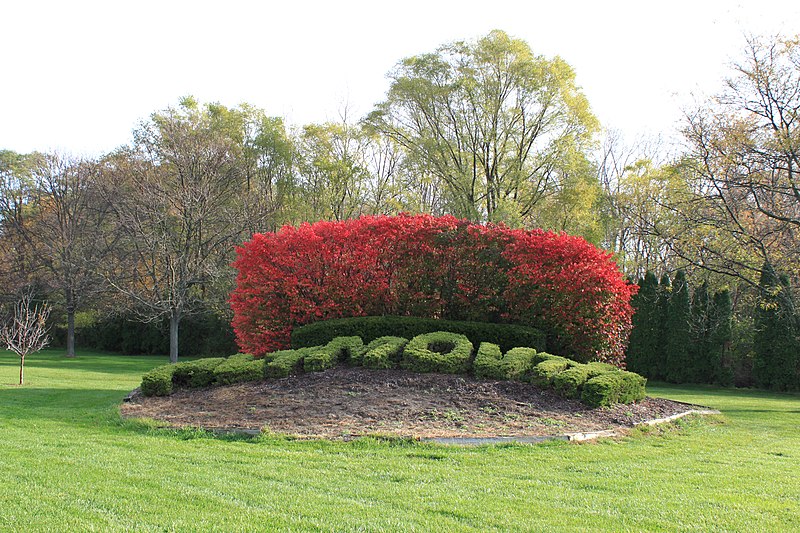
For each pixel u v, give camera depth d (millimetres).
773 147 15695
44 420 9344
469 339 12680
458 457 7059
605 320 12859
